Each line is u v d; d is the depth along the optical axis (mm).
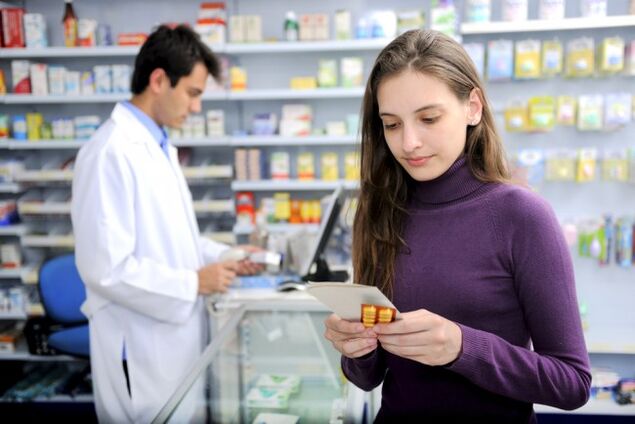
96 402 2354
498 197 1048
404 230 1172
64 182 3922
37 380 3990
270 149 4027
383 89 1038
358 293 934
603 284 3797
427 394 1134
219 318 2352
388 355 1181
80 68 4062
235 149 4004
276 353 1835
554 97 3672
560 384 943
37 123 3939
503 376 958
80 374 4051
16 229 3926
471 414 1111
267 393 1665
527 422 1109
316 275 2656
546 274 978
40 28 3801
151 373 2250
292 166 4039
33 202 3953
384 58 1063
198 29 3641
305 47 3561
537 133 3707
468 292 1047
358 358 1213
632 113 3482
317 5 3916
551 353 979
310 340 1893
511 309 1046
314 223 3834
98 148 2170
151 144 2303
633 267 3740
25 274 3973
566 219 3734
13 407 3807
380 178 1218
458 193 1104
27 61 3850
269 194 4055
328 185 3723
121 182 2141
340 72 3736
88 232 2094
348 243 3256
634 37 3562
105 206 2102
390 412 1208
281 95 3611
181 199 2408
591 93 3650
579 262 3805
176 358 2281
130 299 2143
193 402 1435
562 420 3537
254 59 4004
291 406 1605
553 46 3418
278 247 2859
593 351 3430
